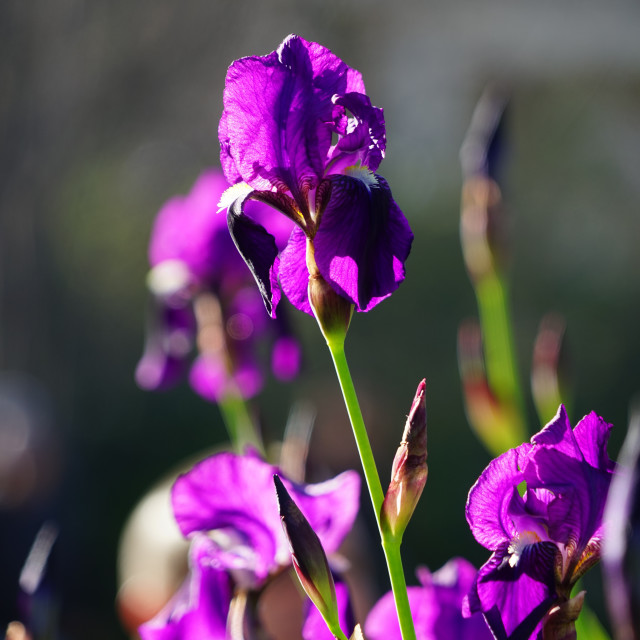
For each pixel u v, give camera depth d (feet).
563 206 54.90
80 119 46.29
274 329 11.41
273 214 10.39
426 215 49.73
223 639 6.75
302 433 7.72
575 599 4.84
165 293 12.25
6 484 24.11
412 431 5.07
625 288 49.06
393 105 60.34
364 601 11.59
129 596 12.34
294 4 49.73
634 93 57.47
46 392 42.86
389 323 44.83
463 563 6.39
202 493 6.75
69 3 43.83
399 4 56.65
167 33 46.47
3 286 44.11
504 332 10.69
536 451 4.94
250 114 5.65
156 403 41.75
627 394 42.27
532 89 59.21
